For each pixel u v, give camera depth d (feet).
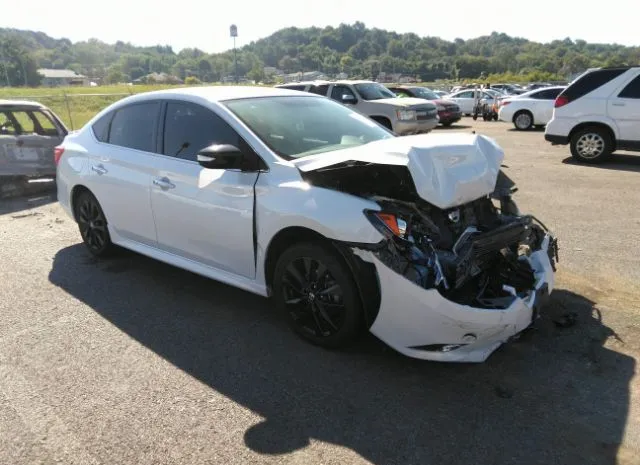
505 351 11.46
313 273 11.35
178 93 14.34
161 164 14.14
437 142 11.14
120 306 14.17
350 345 11.64
